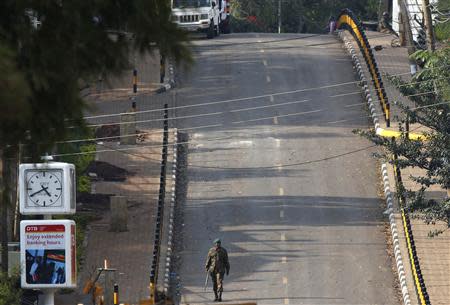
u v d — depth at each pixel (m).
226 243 96.88
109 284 79.81
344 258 93.56
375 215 102.69
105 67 26.08
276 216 102.38
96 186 108.25
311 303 84.69
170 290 87.88
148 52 26.25
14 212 84.75
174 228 100.44
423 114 99.50
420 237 96.62
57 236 72.88
